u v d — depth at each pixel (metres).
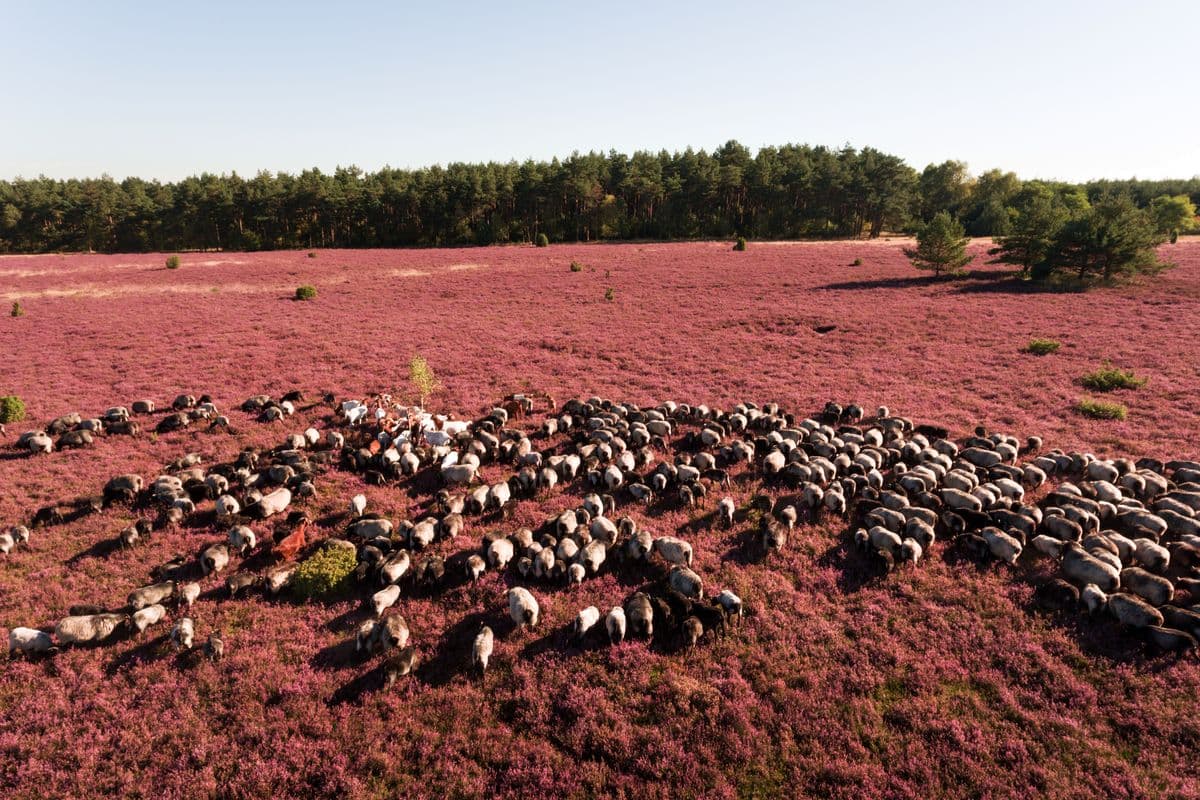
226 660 10.57
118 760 8.70
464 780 8.38
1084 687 9.65
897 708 9.36
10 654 10.63
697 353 32.88
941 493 16.11
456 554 13.95
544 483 17.22
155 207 106.62
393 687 10.07
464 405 24.92
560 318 42.25
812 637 11.07
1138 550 13.09
